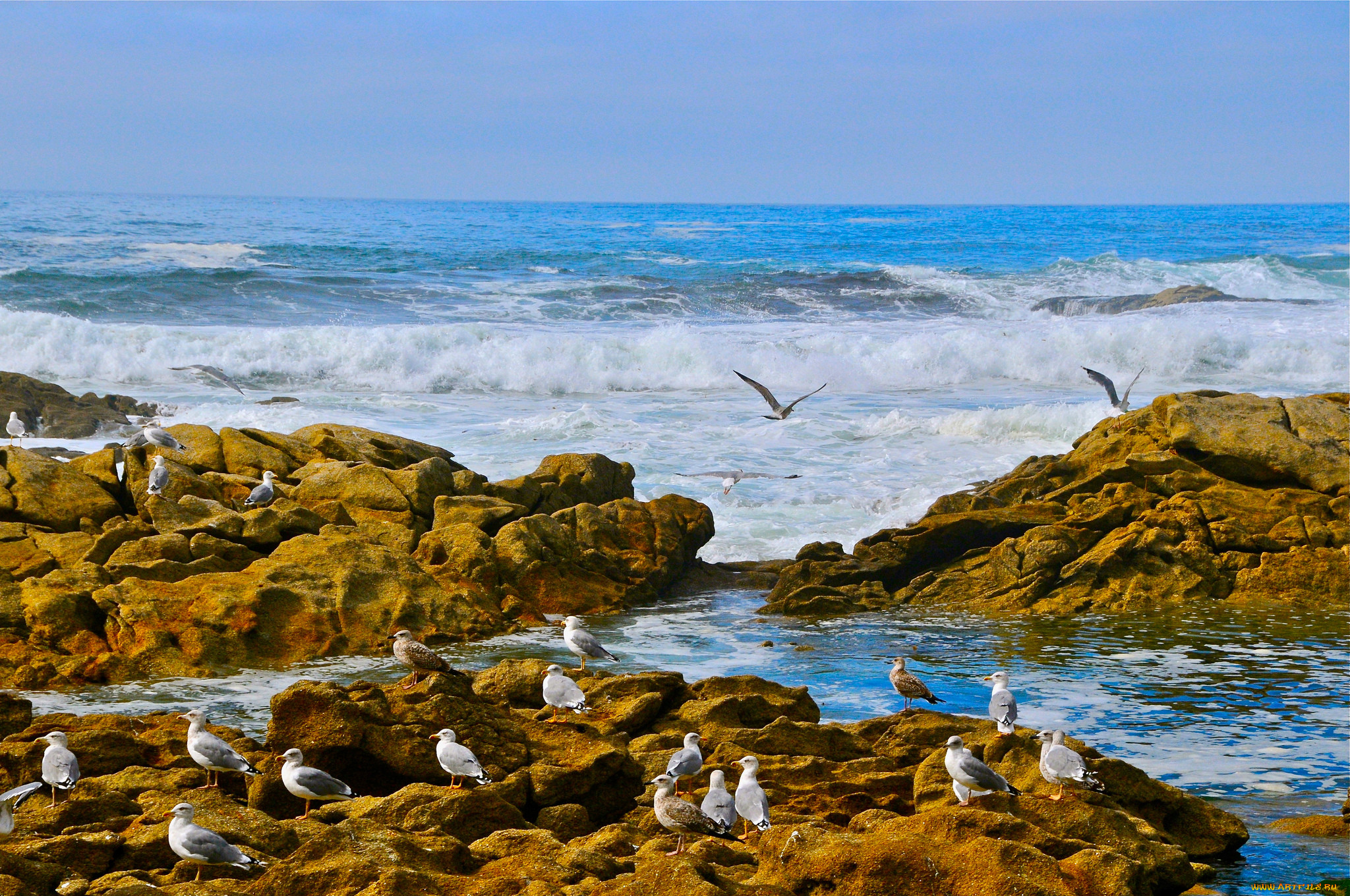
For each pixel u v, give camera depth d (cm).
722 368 4288
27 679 1745
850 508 2864
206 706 1677
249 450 2548
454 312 5453
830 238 10312
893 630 2167
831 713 1691
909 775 1296
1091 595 2309
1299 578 2327
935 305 6172
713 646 2059
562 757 1296
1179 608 2278
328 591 2025
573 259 7675
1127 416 2769
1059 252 9219
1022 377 4453
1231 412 2653
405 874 964
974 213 18700
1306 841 1269
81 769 1267
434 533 2298
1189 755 1534
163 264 6431
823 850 1030
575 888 978
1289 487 2556
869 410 3816
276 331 4278
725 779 1276
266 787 1188
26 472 2275
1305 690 1805
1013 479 2708
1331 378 4369
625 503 2534
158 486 2205
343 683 1808
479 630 2069
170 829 990
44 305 4997
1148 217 16838
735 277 6756
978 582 2380
